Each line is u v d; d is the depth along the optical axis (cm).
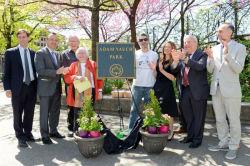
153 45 892
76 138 284
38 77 356
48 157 298
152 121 300
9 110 635
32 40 1675
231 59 271
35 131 423
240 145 338
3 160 288
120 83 762
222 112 313
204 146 337
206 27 823
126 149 322
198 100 320
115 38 1015
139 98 407
